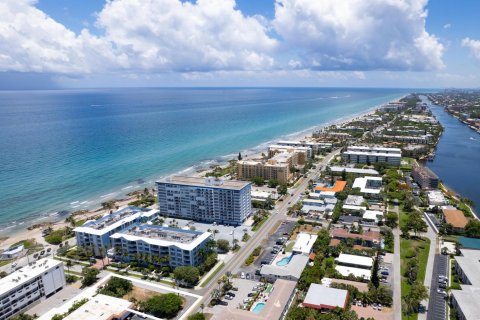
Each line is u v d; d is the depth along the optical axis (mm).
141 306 179250
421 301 180375
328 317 160125
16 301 181625
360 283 195875
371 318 161125
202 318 165375
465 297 173375
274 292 182250
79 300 183000
